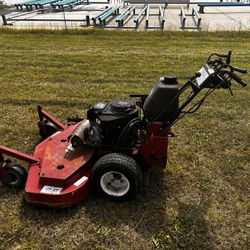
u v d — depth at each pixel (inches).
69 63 400.5
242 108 274.4
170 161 201.6
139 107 188.1
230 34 562.9
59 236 148.1
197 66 387.2
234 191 176.9
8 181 174.4
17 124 246.8
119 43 509.4
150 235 148.4
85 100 288.8
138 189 159.6
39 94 303.4
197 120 252.7
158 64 395.9
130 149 168.2
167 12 853.2
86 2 1092.5
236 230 152.1
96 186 161.9
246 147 218.5
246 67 381.7
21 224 153.9
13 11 912.3
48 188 156.4
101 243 144.8
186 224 154.5
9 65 394.9
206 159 205.2
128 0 995.9
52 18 777.6
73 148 174.1
